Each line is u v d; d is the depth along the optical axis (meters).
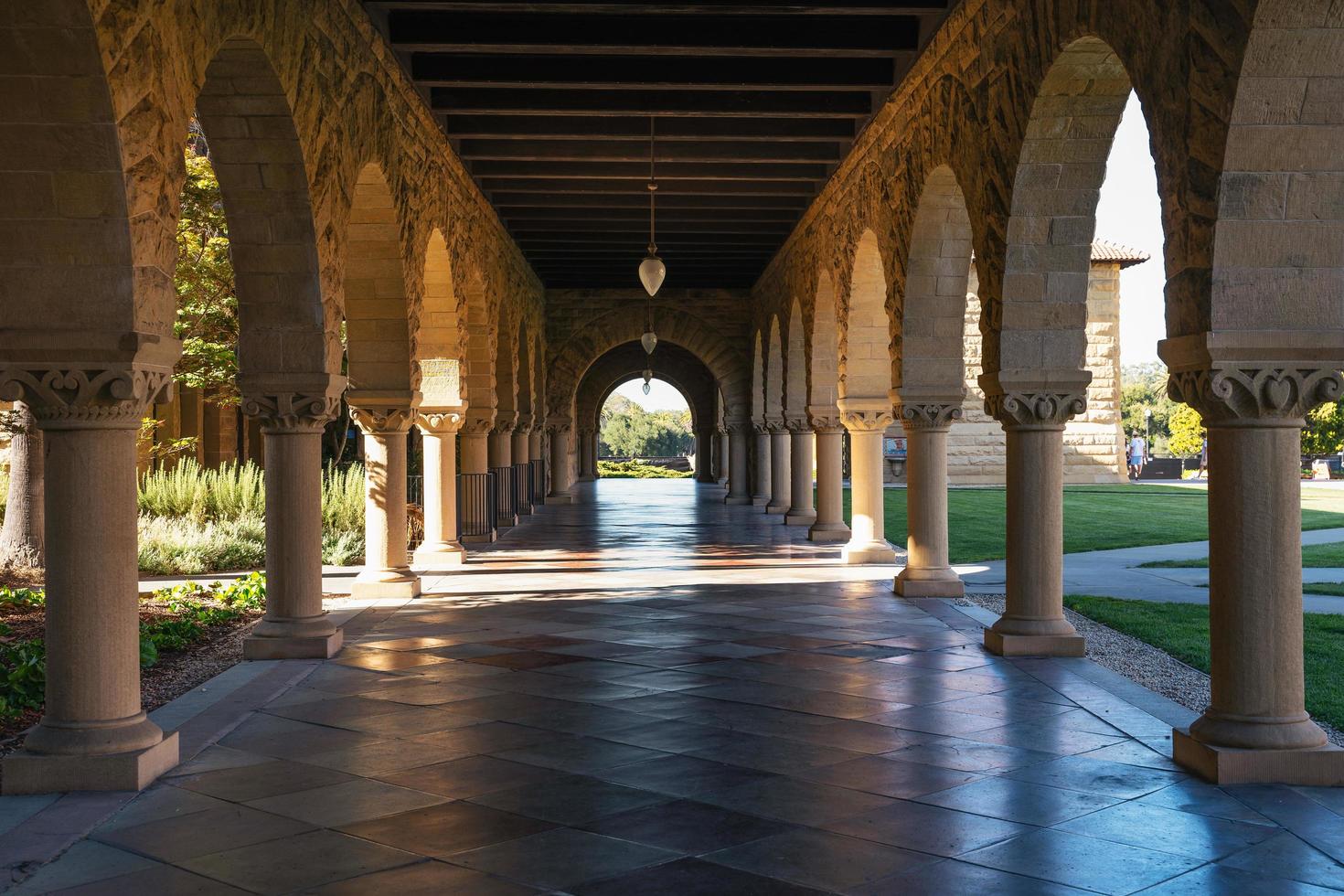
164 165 6.10
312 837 5.06
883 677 8.36
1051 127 8.08
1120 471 36.84
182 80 6.29
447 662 8.99
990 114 8.93
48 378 5.77
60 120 5.51
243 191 8.42
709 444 45.75
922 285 11.73
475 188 16.55
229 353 17.78
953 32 9.88
